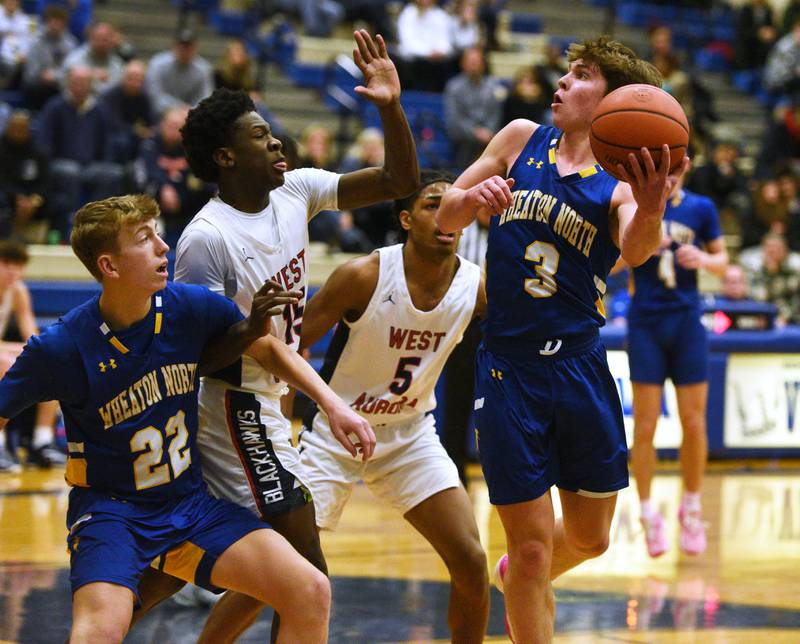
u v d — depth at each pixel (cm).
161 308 421
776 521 937
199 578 419
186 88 1445
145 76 1448
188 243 459
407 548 789
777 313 1241
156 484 421
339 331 531
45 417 1087
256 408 460
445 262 513
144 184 1253
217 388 460
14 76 1548
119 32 1773
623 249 429
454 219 453
